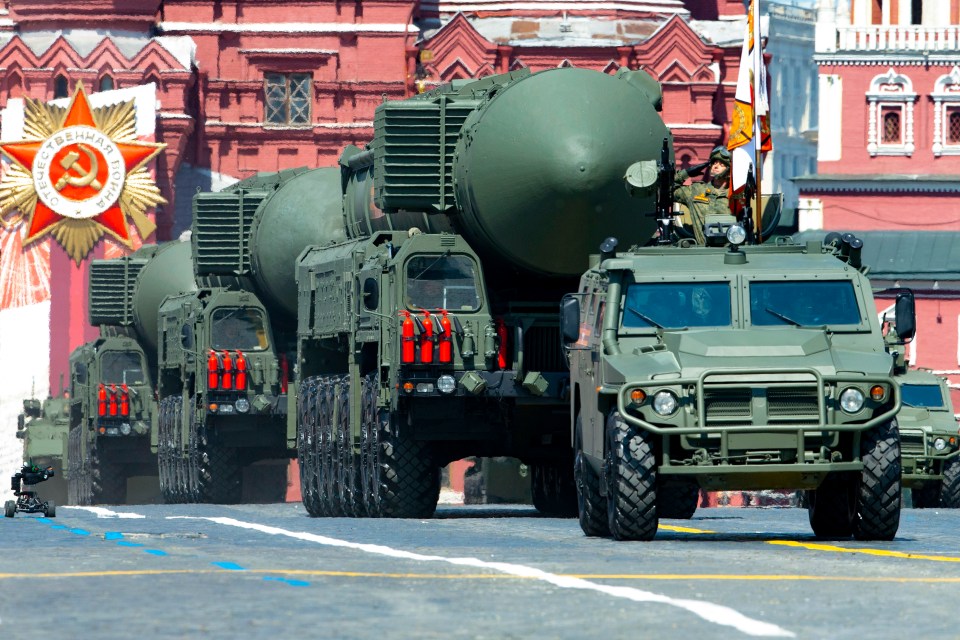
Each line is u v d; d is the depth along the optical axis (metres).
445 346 75.00
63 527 62.19
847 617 30.22
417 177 78.00
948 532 57.75
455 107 77.81
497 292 78.62
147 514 79.56
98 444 142.25
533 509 96.94
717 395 50.69
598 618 29.83
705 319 54.00
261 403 110.00
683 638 27.25
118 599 32.94
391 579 36.72
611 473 51.66
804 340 52.06
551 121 74.75
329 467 87.56
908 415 107.38
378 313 76.19
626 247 76.38
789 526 64.62
